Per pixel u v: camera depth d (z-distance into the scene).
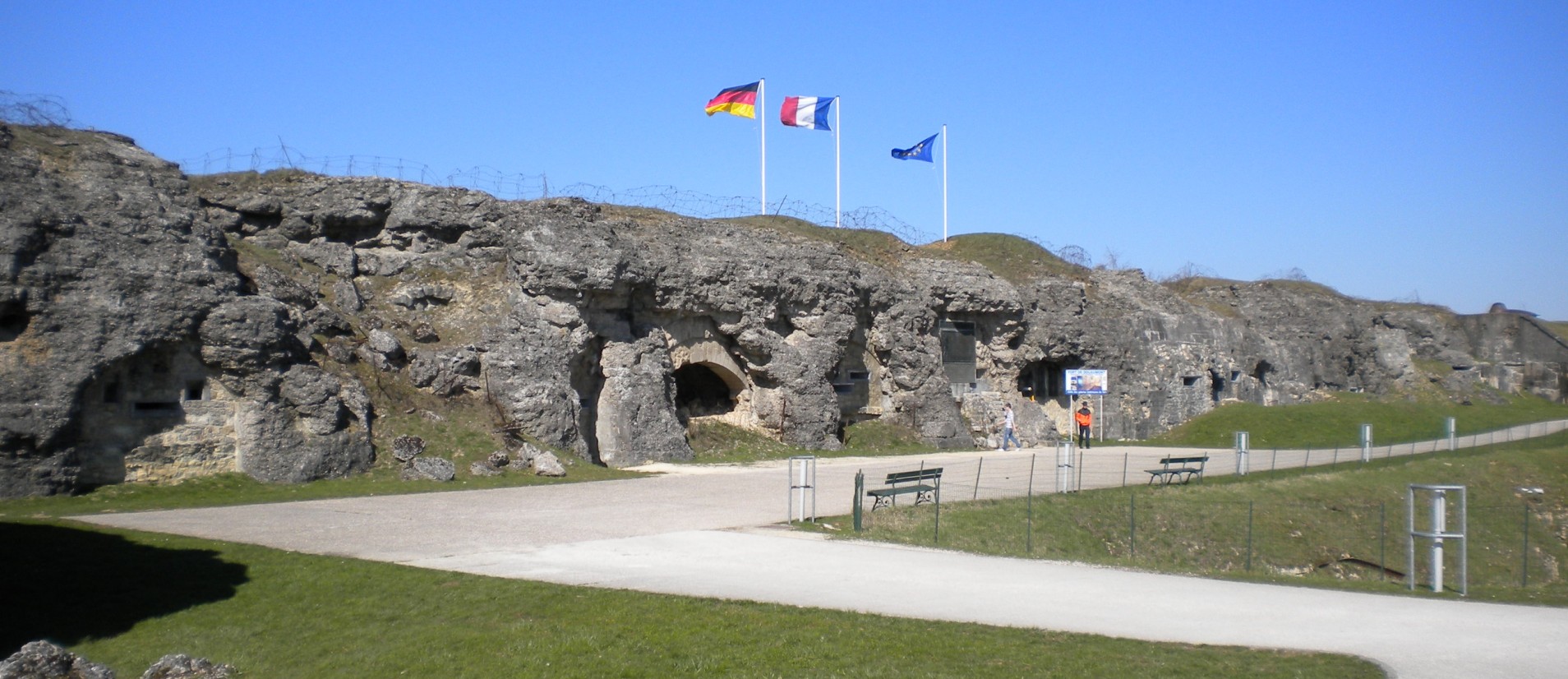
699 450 37.91
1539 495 37.00
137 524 21.61
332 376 29.64
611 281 34.84
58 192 26.55
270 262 32.31
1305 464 40.03
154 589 16.52
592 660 13.11
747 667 12.79
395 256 35.31
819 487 28.84
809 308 42.22
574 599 15.61
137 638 14.56
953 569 18.50
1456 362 77.12
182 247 28.00
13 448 24.38
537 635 14.05
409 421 30.66
